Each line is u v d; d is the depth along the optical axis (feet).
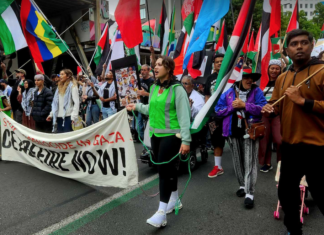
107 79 21.13
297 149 7.14
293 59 7.24
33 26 18.71
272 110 7.52
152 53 14.05
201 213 10.27
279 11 16.94
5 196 11.98
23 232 9.04
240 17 9.02
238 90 11.13
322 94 6.80
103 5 44.78
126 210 10.53
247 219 9.77
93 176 11.96
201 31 13.78
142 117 21.43
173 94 8.91
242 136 10.93
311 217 9.86
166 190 9.15
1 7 18.38
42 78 17.71
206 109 8.97
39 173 15.02
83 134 11.81
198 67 18.56
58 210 10.57
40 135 13.79
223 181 13.62
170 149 8.95
